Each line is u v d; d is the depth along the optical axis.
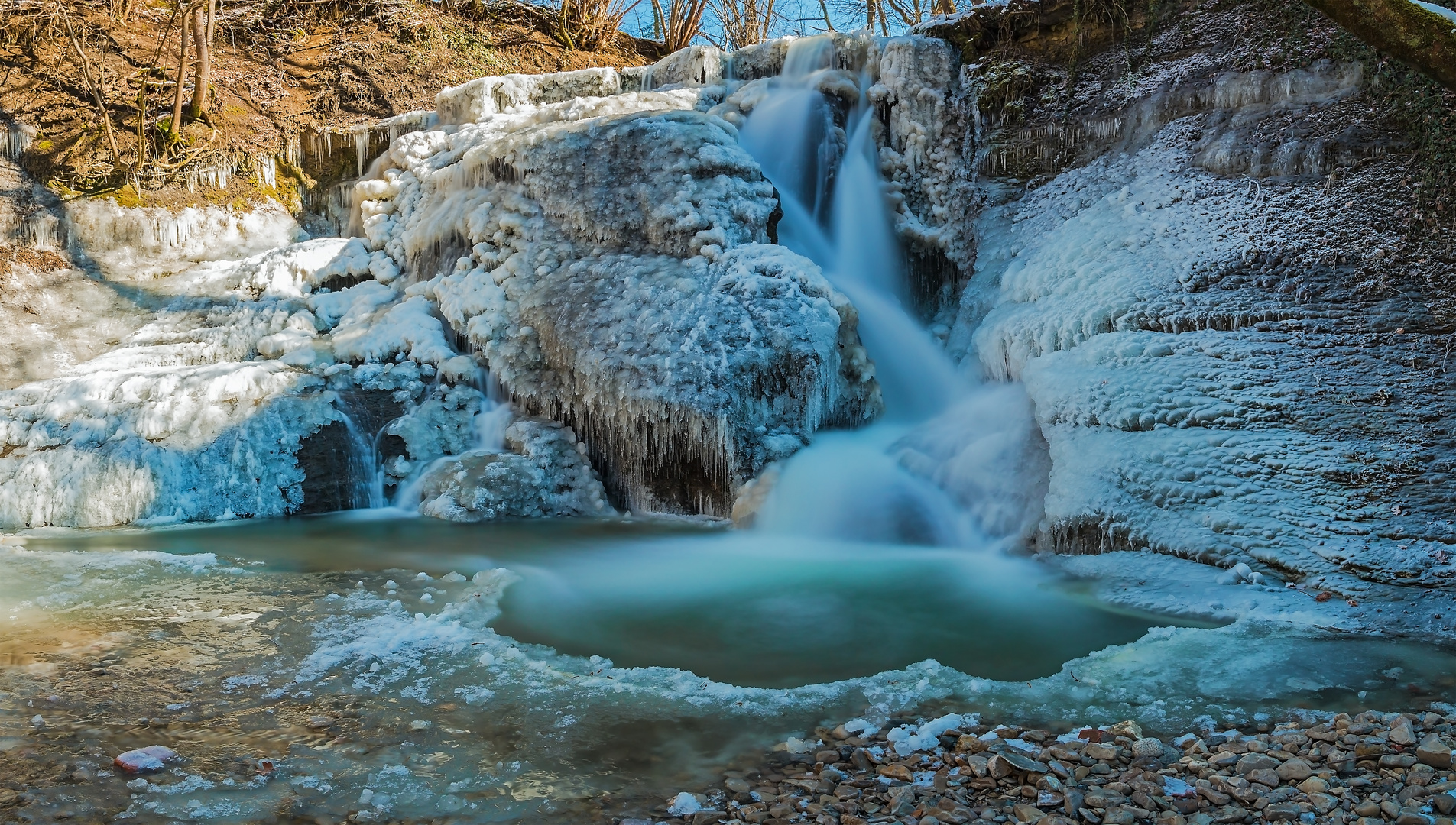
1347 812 3.36
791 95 11.68
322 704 4.45
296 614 5.75
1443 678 4.63
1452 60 4.44
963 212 11.20
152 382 8.95
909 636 5.59
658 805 3.58
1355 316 7.70
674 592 6.47
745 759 3.97
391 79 15.20
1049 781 3.62
